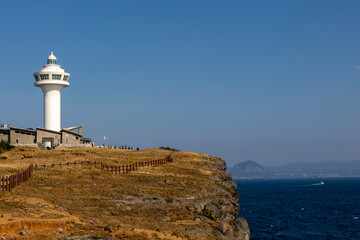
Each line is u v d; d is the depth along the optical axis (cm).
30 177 5550
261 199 19350
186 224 4062
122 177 6494
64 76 13938
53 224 2980
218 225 4222
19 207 3334
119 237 3011
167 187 5831
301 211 13138
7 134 11462
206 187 6341
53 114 13825
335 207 14512
